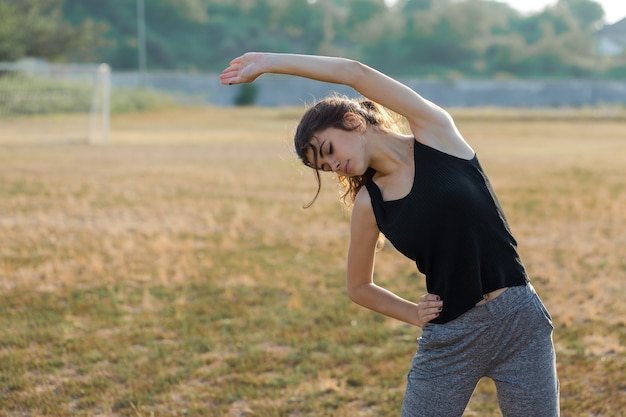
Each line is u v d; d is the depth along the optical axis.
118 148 19.61
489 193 2.40
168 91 47.75
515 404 2.43
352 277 2.63
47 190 11.34
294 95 49.53
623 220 9.07
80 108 34.09
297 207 10.09
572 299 5.73
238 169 14.62
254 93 48.97
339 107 2.38
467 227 2.33
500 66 84.00
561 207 9.95
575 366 4.35
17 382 4.14
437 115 2.39
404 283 6.21
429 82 51.16
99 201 10.38
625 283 6.22
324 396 4.02
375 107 2.48
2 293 5.80
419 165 2.37
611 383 4.11
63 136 24.11
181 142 22.08
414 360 2.53
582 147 20.77
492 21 97.31
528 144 21.84
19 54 46.84
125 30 80.25
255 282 6.19
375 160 2.42
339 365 4.44
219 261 6.93
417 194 2.36
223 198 10.80
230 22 86.31
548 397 2.41
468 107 49.22
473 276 2.34
